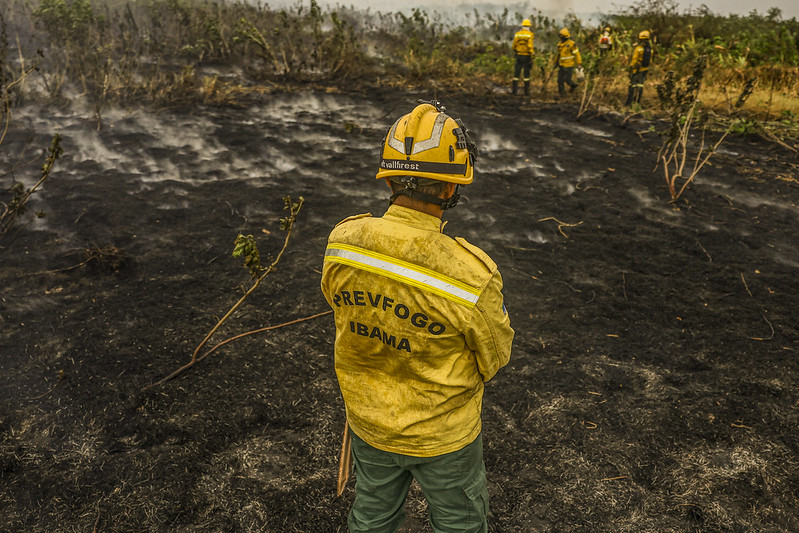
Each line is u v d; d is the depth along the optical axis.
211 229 5.21
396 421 1.61
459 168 1.51
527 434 2.99
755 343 3.79
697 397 3.28
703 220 5.84
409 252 1.50
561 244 5.22
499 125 9.35
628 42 13.28
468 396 1.66
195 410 3.07
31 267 4.41
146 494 2.56
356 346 1.63
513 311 4.12
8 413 2.98
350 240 1.59
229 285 4.32
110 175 6.40
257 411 3.09
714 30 14.80
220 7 16.31
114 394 3.15
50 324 3.73
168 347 3.57
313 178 6.62
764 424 3.07
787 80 11.34
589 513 2.54
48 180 6.16
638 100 10.73
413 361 1.55
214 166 6.88
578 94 11.48
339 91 11.19
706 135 8.98
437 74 12.60
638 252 5.10
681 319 4.08
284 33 14.04
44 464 2.69
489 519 2.50
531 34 10.92
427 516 2.49
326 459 2.80
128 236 5.00
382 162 1.58
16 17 14.46
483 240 5.23
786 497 2.63
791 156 8.15
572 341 3.79
